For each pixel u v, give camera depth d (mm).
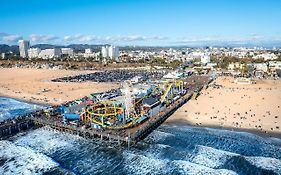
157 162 67062
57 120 95688
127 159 69750
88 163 68375
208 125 92188
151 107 101375
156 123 92375
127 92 93000
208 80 181000
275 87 148750
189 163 65500
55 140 84875
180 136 84062
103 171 64000
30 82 194125
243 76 199625
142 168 64750
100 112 97125
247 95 128125
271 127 86500
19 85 183250
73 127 87438
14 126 91125
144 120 93750
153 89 136500
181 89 142250
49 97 144875
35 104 132250
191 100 124562
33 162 69000
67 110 105062
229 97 125875
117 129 85000
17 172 63906
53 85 179500
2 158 71625
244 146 75000
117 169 64812
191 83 172875
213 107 111188
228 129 87562
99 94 131500
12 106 129500
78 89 164250
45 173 63031
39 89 166750
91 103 110125
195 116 101562
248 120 93562
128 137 75688
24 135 89812
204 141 79688
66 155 73562
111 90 151250
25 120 96312
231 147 74938
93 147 78438
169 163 66188
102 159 70500
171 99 119312
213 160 67562
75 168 65750
